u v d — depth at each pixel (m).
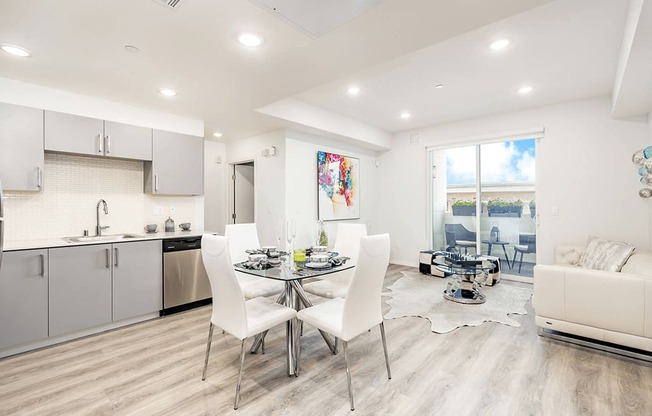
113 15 1.79
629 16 2.10
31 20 1.83
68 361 2.33
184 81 2.76
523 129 4.55
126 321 3.05
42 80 2.71
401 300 3.78
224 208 5.58
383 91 3.82
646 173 3.16
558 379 2.06
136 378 2.10
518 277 4.73
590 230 4.09
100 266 2.83
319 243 4.64
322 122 4.52
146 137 3.45
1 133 2.58
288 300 2.45
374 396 1.89
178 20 1.85
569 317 2.51
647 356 2.29
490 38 2.56
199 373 2.16
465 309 3.45
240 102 3.34
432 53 2.82
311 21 1.86
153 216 3.77
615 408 1.76
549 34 2.50
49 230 3.05
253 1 1.67
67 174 3.16
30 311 2.48
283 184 4.55
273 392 1.94
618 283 2.29
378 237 1.94
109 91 2.98
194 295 3.49
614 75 3.31
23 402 1.84
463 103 4.28
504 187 4.89
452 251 4.75
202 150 3.97
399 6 1.71
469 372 2.16
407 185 5.88
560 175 4.29
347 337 1.82
